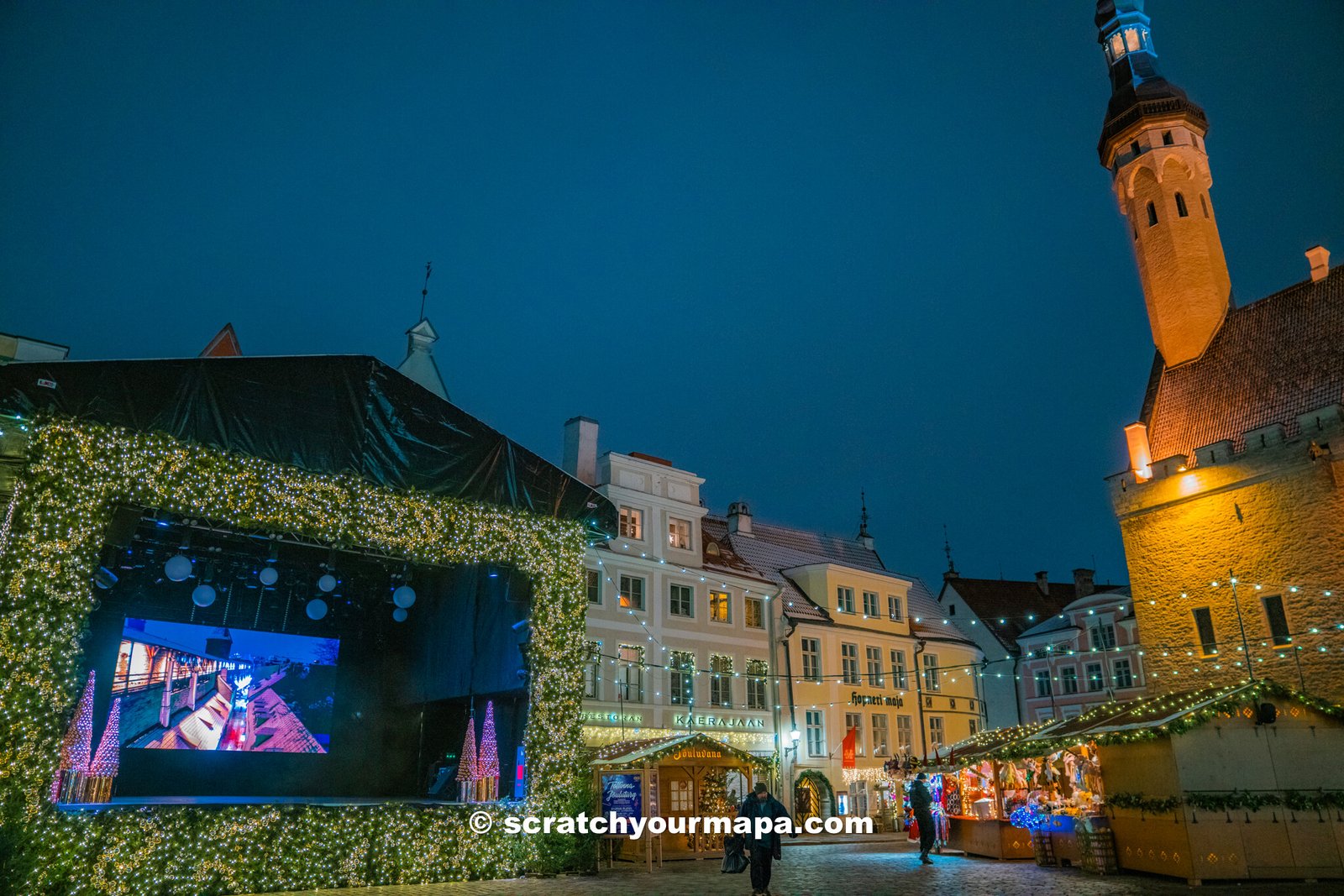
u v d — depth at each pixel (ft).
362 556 59.26
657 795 72.43
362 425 56.39
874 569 157.28
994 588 173.78
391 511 56.39
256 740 68.74
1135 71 99.25
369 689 75.82
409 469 57.77
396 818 53.52
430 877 53.72
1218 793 52.24
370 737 74.69
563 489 65.00
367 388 57.11
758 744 108.47
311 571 72.38
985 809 74.59
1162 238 91.40
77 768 50.96
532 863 57.62
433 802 59.98
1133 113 95.30
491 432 62.18
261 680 70.03
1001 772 72.08
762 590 116.67
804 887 51.44
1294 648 67.51
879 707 126.31
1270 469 70.44
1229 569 72.54
